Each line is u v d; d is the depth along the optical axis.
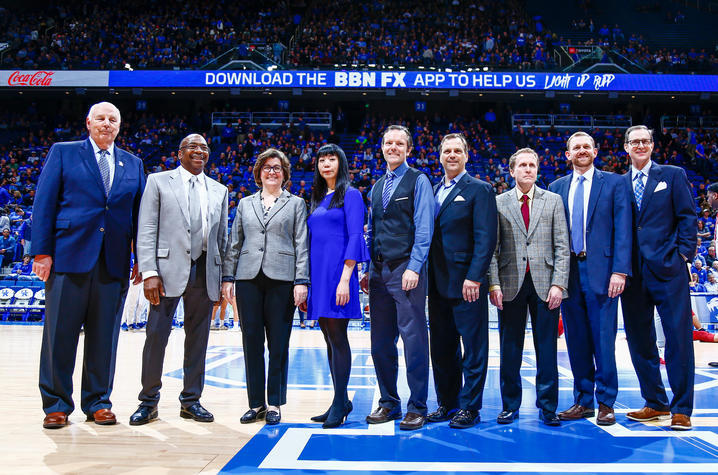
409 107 20.06
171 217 2.84
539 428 2.62
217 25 19.47
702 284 8.18
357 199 2.78
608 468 2.04
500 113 19.59
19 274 9.47
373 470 2.01
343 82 15.68
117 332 2.91
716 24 20.66
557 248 2.80
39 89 16.16
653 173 2.82
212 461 2.12
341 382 2.71
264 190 2.99
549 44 18.27
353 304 2.71
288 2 20.86
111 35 18.56
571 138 3.01
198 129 17.95
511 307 2.80
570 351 2.90
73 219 2.75
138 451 2.25
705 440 2.41
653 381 2.79
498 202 2.94
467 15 19.94
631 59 17.00
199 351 2.89
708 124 17.62
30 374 4.09
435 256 2.80
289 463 2.10
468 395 2.69
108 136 2.88
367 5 20.22
